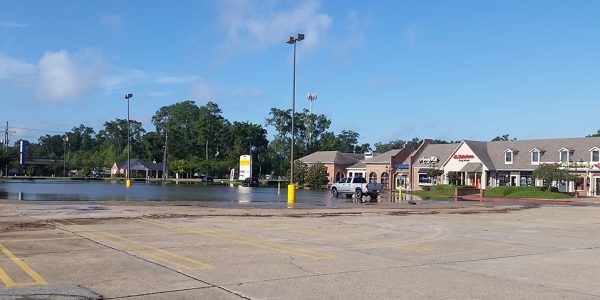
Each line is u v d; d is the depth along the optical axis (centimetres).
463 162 7200
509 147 7088
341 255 1168
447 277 935
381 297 773
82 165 14188
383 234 1625
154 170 13675
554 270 1023
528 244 1434
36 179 9988
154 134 15025
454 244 1406
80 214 2072
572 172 5847
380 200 4269
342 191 4794
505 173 6925
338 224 1944
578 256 1216
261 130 13525
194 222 1877
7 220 1800
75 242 1290
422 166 7694
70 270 932
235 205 3002
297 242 1383
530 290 837
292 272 954
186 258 1085
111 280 854
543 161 6612
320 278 905
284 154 12688
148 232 1531
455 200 4800
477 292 817
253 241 1382
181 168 12162
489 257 1180
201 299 741
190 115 15350
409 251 1255
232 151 12862
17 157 13925
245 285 836
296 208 2858
